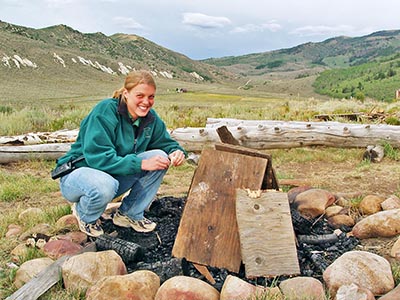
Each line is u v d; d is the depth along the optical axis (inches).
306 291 111.0
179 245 135.3
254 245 128.3
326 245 146.5
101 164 134.8
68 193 143.7
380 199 178.4
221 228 136.9
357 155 314.3
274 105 734.5
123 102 138.0
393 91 5462.6
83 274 118.8
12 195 223.6
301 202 173.9
